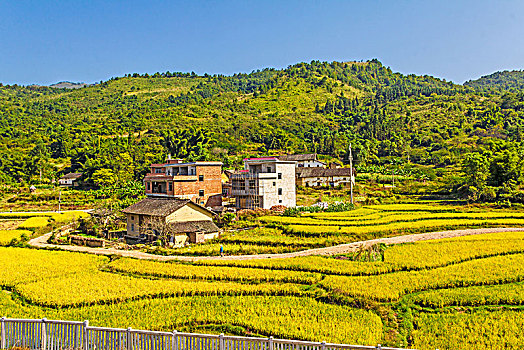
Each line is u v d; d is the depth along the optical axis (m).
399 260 47.69
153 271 46.66
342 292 36.62
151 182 100.00
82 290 39.06
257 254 57.59
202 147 189.38
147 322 31.17
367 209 93.25
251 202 95.94
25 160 174.00
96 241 67.56
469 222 72.69
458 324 29.97
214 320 31.55
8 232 78.75
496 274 40.53
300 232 67.19
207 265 50.41
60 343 26.12
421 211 88.62
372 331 29.20
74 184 163.25
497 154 111.69
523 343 26.67
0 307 35.44
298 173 143.50
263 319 31.52
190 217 72.69
